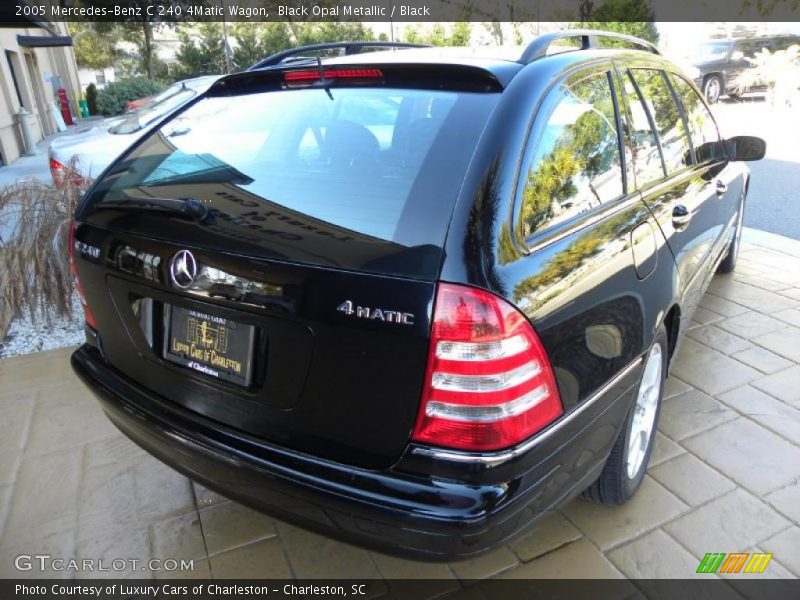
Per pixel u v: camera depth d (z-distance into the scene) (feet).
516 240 5.33
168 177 7.04
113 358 7.36
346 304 5.12
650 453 8.55
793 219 21.66
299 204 5.89
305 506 5.58
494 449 5.11
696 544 7.54
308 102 7.04
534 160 5.81
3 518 8.25
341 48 9.21
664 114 9.24
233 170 6.70
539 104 6.03
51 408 10.86
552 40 6.98
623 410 6.77
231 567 7.45
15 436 10.03
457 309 4.88
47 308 14.03
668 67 9.85
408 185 5.54
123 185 7.24
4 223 13.66
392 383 5.13
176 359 6.39
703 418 10.03
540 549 7.52
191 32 90.12
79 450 9.66
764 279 15.78
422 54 7.18
